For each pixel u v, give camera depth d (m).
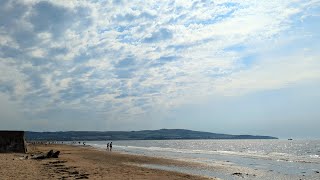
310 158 57.78
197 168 37.34
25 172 24.91
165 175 27.69
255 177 29.55
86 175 24.62
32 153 50.91
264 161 49.78
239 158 56.59
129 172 28.72
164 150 91.81
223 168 37.50
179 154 69.12
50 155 42.75
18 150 51.69
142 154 66.69
